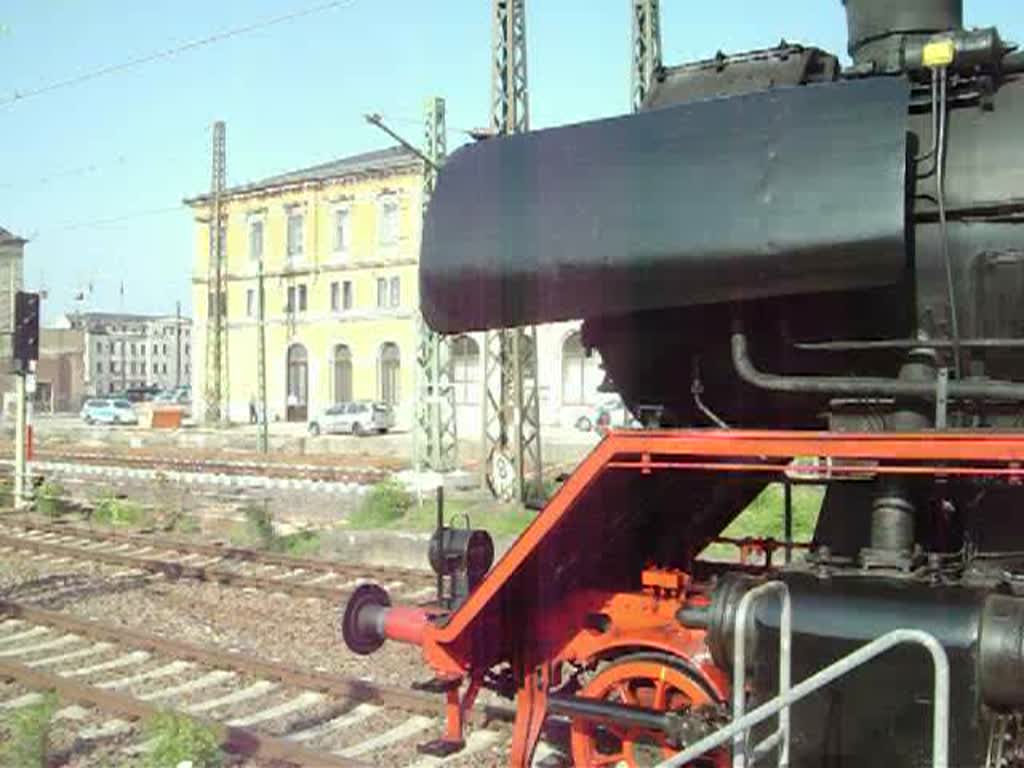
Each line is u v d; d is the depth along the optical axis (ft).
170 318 474.90
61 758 21.99
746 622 15.30
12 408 199.00
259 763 21.52
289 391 210.59
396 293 195.52
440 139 69.62
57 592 39.88
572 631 19.04
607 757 18.58
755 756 14.43
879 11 17.65
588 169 16.93
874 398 16.42
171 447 139.23
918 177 15.69
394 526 55.52
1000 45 15.31
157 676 28.04
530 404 62.90
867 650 12.57
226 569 44.57
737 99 16.34
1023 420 15.58
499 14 58.18
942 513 16.57
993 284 15.39
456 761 21.50
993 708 13.82
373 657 29.91
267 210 212.43
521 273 17.19
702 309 17.49
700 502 19.80
